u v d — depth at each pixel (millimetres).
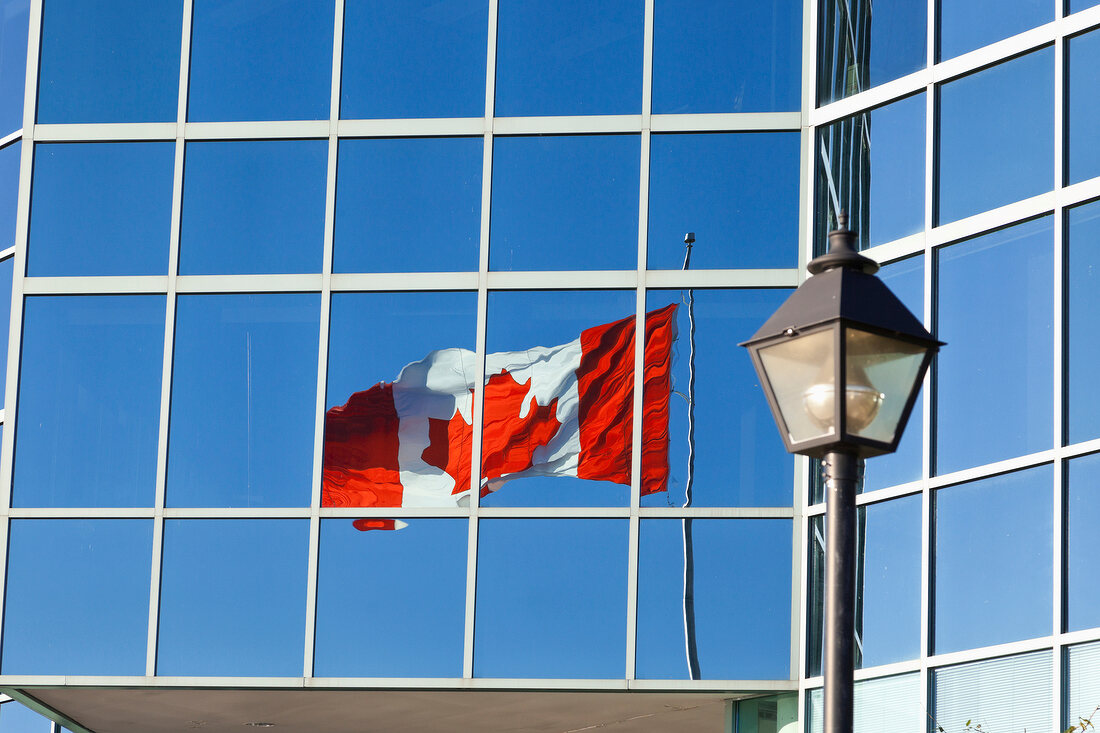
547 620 19812
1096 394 16781
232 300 21344
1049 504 16953
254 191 21562
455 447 20531
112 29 22312
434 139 21406
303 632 20203
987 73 18828
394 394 20781
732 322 20359
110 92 22109
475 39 21609
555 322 20703
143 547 20750
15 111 23812
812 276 8641
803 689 19125
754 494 19828
